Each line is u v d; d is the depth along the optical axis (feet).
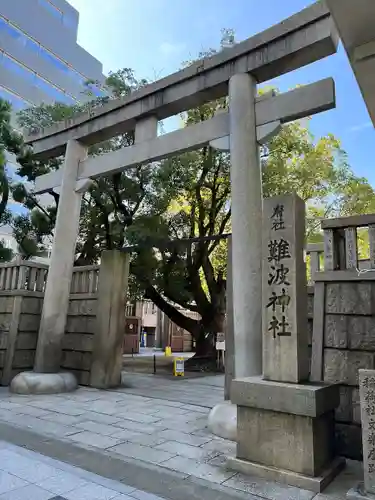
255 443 13.83
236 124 22.57
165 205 46.16
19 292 32.27
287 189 42.78
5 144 44.70
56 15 96.37
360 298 17.17
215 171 45.52
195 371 49.47
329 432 14.23
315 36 21.09
